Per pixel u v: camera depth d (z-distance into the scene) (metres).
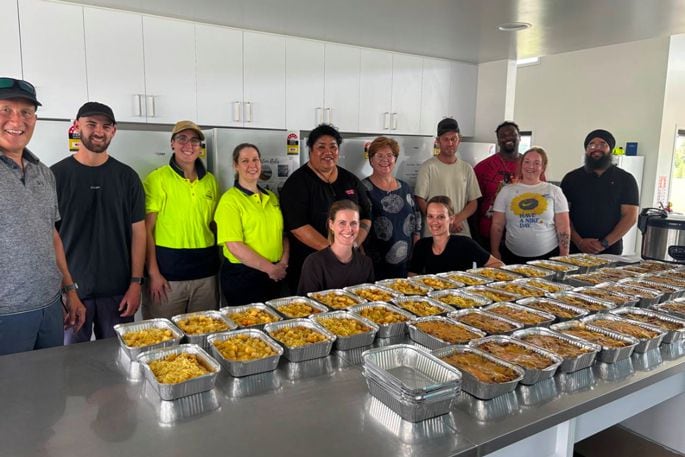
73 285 2.17
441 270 2.68
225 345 1.48
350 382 1.39
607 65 6.41
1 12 2.90
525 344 1.54
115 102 3.28
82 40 3.13
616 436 2.25
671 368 1.55
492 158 3.95
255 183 2.72
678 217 2.89
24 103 1.75
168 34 3.39
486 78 4.92
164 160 3.09
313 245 2.77
